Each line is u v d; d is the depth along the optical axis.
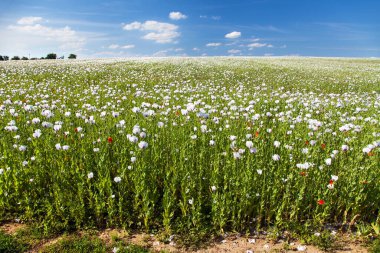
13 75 21.33
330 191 5.30
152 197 5.27
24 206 5.24
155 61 37.91
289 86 21.08
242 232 5.07
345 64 43.56
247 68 31.00
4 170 5.54
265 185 5.48
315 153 6.36
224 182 5.45
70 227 5.01
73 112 9.83
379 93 19.36
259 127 8.25
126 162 6.14
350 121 9.74
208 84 19.92
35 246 4.57
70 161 6.15
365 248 4.71
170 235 4.89
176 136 7.34
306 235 4.93
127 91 15.82
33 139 6.74
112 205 5.05
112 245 4.62
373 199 5.38
